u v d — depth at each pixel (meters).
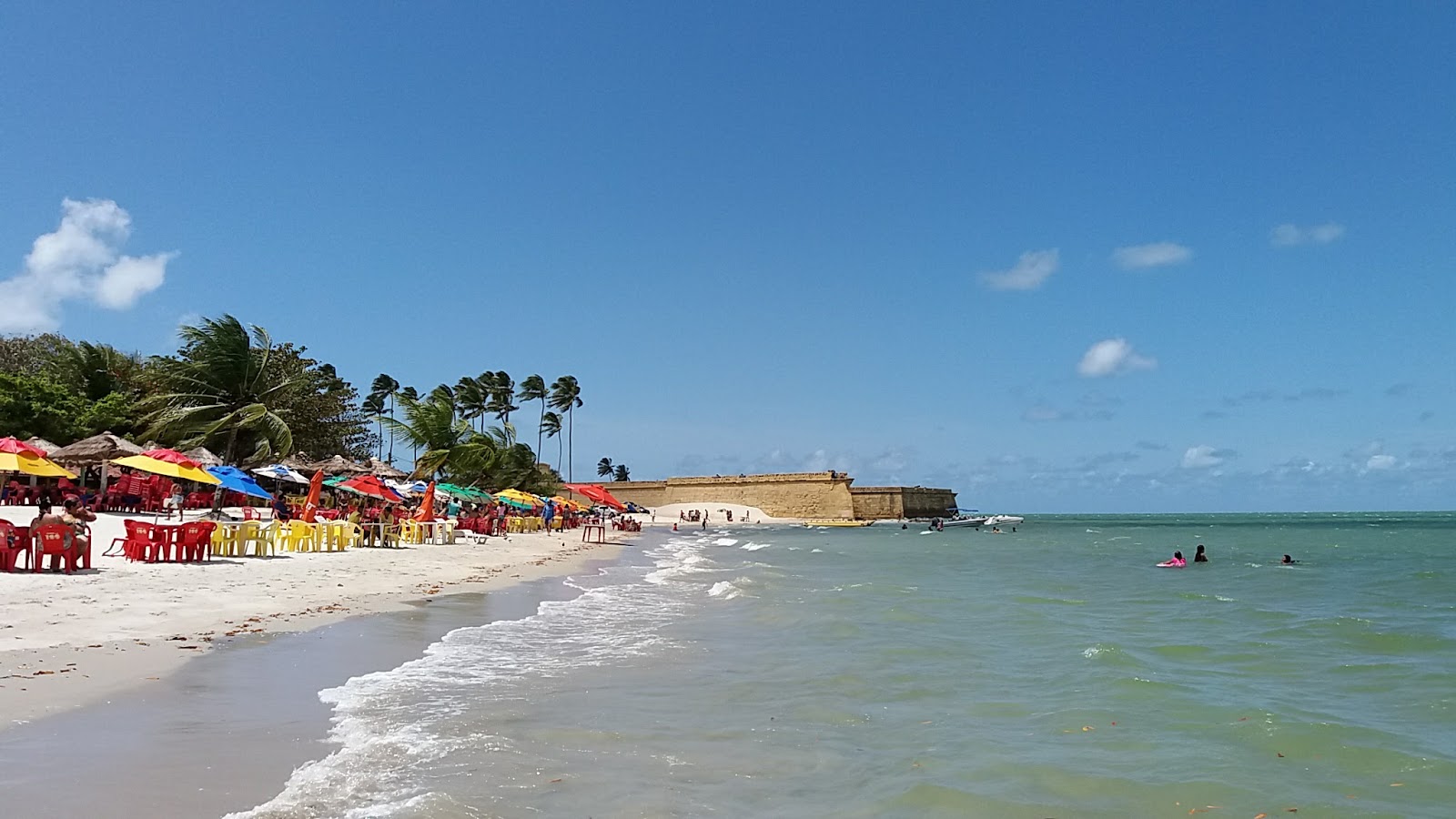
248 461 42.59
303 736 7.29
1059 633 15.63
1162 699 9.99
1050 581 29.91
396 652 11.63
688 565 34.53
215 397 43.50
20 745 6.52
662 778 6.75
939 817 6.09
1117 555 49.22
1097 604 21.55
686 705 9.34
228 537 22.45
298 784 6.06
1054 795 6.60
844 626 16.03
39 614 11.76
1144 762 7.51
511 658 11.78
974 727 8.67
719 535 81.44
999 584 28.05
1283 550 60.44
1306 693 10.67
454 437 62.62
